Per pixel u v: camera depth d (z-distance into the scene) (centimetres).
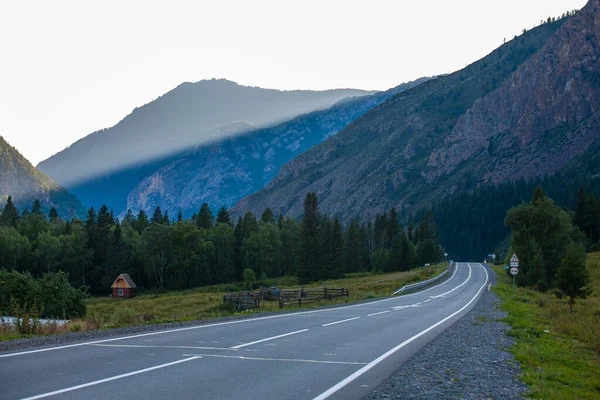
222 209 14550
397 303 3588
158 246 11056
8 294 3481
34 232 11950
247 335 1605
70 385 855
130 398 774
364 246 15612
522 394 879
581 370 1232
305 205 11656
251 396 805
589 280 3459
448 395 847
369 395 830
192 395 802
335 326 1930
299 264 11356
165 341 1438
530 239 6762
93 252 11038
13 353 1200
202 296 8081
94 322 1998
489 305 3316
